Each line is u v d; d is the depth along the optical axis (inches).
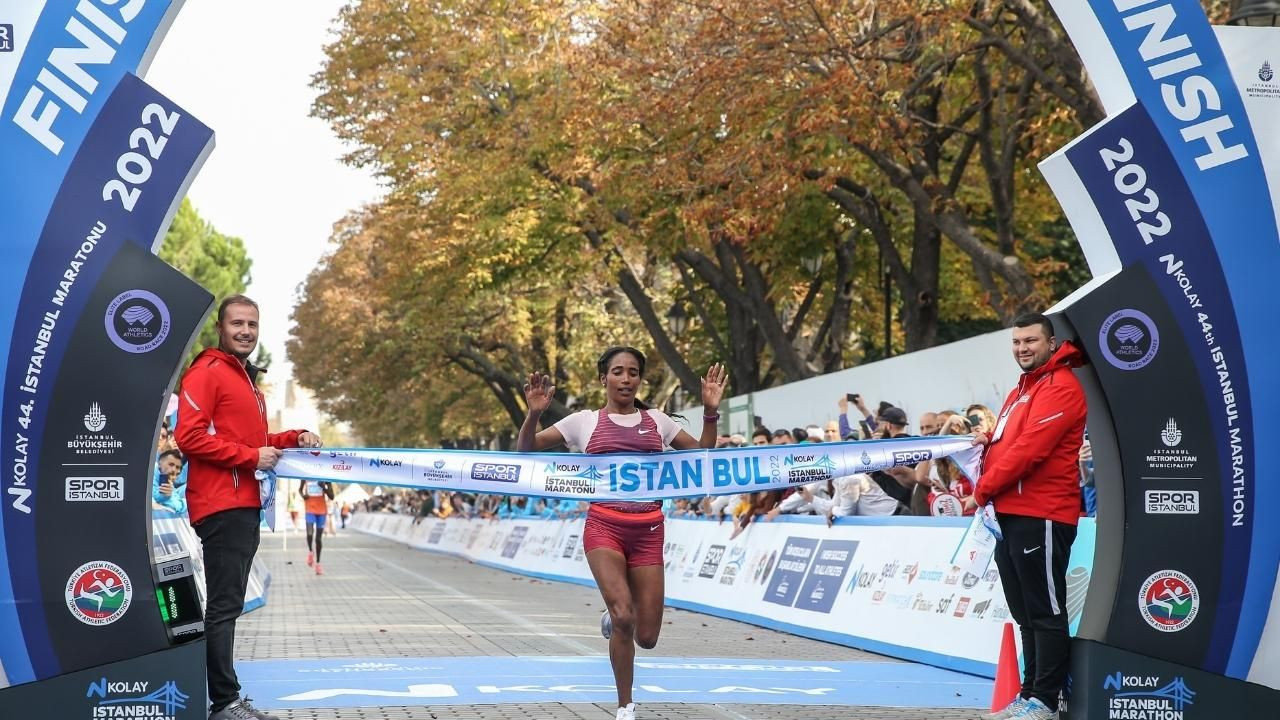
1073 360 287.1
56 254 245.3
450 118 1136.8
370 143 1192.8
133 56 249.3
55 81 246.8
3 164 245.0
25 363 243.4
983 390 567.8
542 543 1043.3
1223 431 275.6
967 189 1011.3
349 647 464.4
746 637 513.0
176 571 249.6
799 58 675.4
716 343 1168.2
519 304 1523.1
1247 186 278.7
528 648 464.8
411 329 1557.6
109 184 247.8
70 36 247.4
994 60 804.6
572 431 298.7
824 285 1171.9
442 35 1123.3
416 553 1606.8
